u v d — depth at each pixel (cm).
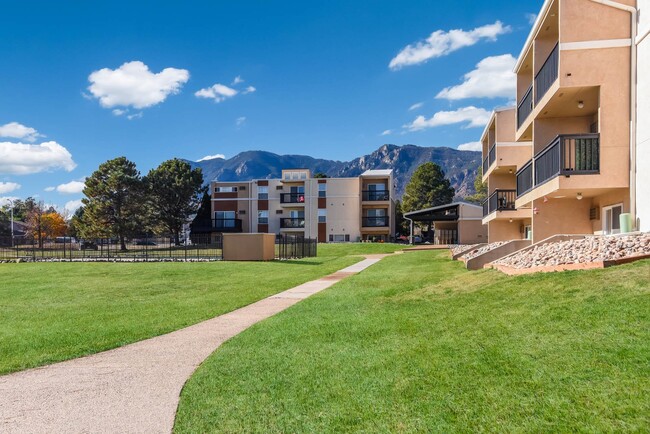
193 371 604
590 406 379
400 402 437
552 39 1606
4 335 896
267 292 1497
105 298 1499
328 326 809
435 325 712
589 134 1209
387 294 1157
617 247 919
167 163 6219
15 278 2236
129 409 472
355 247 4409
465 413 400
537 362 481
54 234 7231
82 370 629
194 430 412
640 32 1161
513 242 1548
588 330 538
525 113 1856
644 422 347
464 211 4412
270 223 6056
